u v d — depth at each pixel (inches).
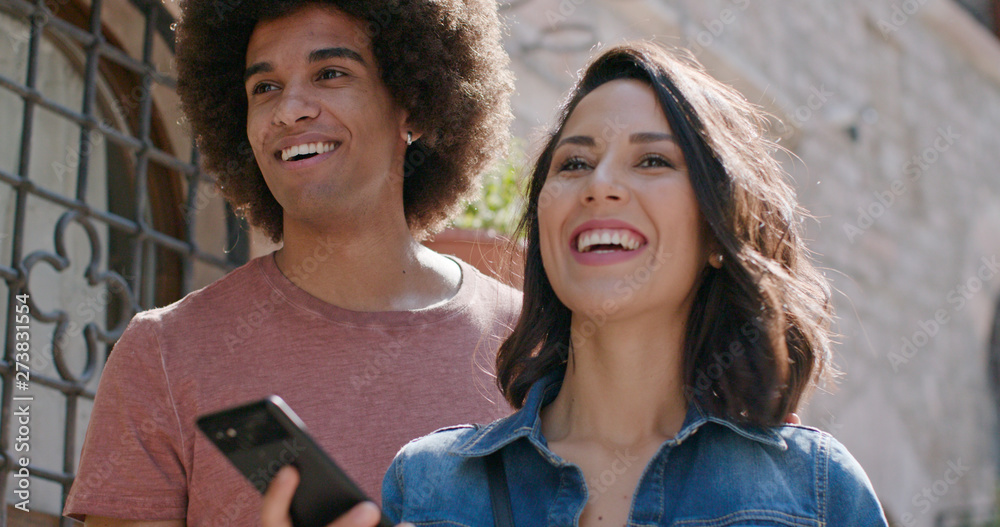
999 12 335.0
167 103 142.6
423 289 93.8
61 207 137.9
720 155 57.8
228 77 99.2
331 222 88.4
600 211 56.8
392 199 93.0
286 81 88.4
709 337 59.1
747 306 57.5
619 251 56.6
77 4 133.3
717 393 57.7
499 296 96.5
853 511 53.8
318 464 42.5
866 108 276.2
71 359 136.0
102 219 129.9
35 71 124.5
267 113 87.7
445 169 104.5
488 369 89.4
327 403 83.8
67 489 120.1
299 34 88.7
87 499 78.7
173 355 83.0
